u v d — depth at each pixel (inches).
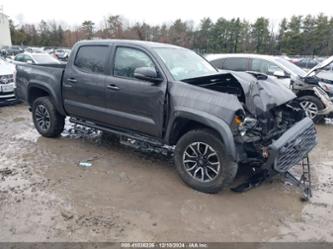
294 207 140.6
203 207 138.7
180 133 161.6
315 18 2066.9
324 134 266.8
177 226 124.8
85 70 194.9
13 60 497.0
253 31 2119.8
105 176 167.6
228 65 357.4
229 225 126.3
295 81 299.4
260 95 151.7
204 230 122.8
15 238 114.9
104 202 140.9
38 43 2847.0
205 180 150.3
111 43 184.9
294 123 168.2
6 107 351.3
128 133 182.5
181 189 154.6
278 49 2112.5
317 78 300.2
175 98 152.8
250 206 140.6
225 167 142.2
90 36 2471.7
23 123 279.6
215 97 143.5
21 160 188.1
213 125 139.8
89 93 190.9
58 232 118.8
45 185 155.8
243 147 142.3
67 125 263.1
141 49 171.8
